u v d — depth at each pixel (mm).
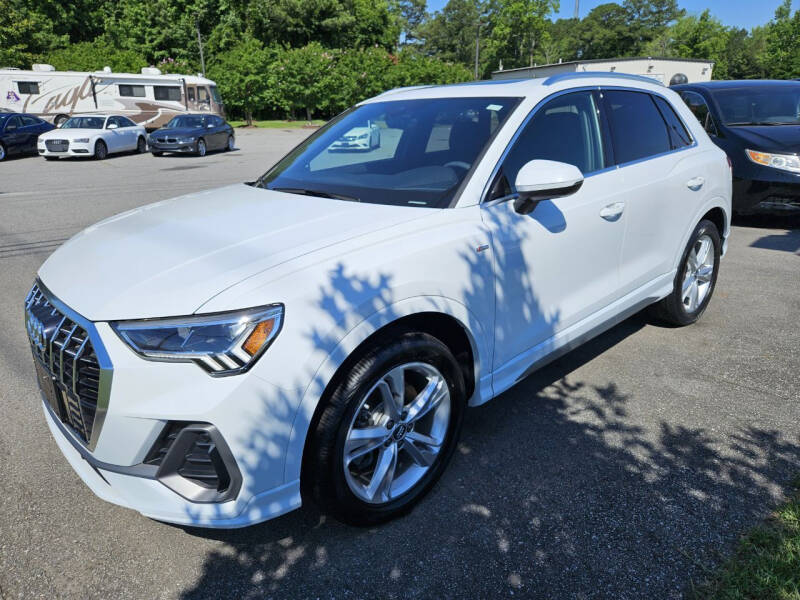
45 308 2334
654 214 3664
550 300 3029
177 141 19672
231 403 1933
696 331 4395
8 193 11617
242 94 37500
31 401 3514
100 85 26781
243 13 48750
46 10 44625
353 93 40844
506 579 2174
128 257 2330
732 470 2754
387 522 2486
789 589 2025
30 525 2486
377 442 2385
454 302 2484
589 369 3830
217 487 2062
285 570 2246
